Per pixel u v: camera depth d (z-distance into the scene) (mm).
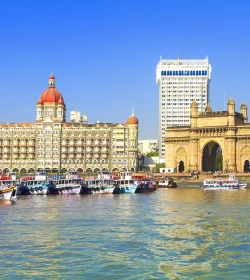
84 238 70812
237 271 54594
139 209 107562
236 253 62188
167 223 85062
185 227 80625
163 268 55531
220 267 56062
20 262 57625
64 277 52250
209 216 94125
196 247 65312
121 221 87562
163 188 197500
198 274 53531
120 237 71625
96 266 56094
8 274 53156
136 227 80562
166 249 64188
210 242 68375
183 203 121750
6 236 72125
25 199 138000
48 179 171125
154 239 70312
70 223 84938
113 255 60906
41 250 63281
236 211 102250
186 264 57125
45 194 160000
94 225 82625
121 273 53625
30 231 76438
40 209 107750
